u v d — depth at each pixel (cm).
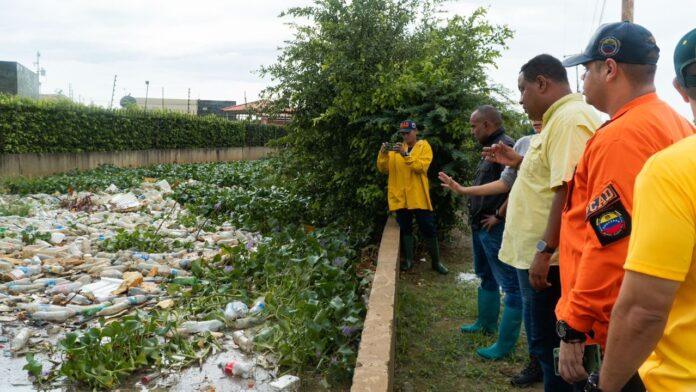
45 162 1616
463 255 810
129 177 1442
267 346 384
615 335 158
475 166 745
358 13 759
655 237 145
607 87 217
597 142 208
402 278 671
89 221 812
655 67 213
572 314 207
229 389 336
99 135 1912
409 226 696
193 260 575
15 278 518
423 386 396
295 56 788
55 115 1655
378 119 709
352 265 568
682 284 149
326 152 796
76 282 510
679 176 143
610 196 195
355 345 403
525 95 324
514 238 320
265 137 3456
